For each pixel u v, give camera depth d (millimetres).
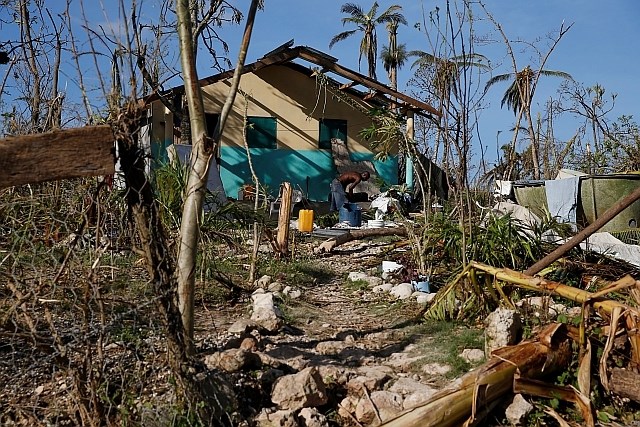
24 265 4098
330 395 4586
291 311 7098
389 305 7574
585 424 4508
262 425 4059
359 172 20078
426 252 9062
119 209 3986
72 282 3814
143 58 4629
